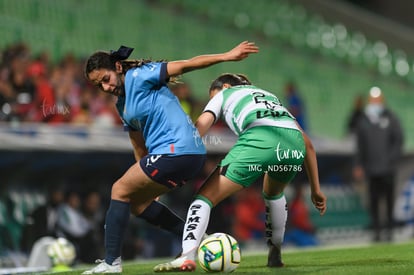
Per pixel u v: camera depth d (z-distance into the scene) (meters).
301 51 89.00
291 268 22.34
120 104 20.78
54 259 33.16
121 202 20.38
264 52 83.12
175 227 22.12
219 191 20.42
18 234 40.94
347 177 63.12
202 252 20.27
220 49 79.25
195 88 64.44
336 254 29.75
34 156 40.97
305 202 59.84
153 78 19.97
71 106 43.06
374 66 96.56
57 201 41.31
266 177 22.05
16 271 29.73
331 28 95.88
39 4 60.19
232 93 21.30
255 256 30.61
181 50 72.62
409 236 65.56
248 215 52.56
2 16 55.03
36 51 53.94
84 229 42.03
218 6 84.44
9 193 41.69
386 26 102.75
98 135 42.34
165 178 20.06
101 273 20.52
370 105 50.62
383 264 23.19
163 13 76.50
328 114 78.94
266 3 91.12
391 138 50.34
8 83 39.88
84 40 61.62
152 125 20.12
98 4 69.00
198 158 20.27
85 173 45.03
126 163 46.19
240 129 20.92
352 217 63.47
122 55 20.19
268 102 21.09
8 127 38.56
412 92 97.00
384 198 51.81
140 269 23.28
